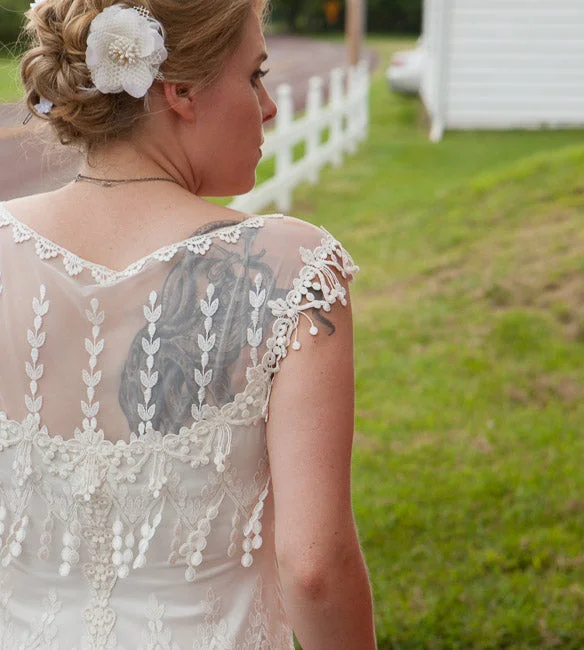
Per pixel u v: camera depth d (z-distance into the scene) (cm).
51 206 119
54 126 119
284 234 114
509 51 1430
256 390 111
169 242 113
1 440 118
